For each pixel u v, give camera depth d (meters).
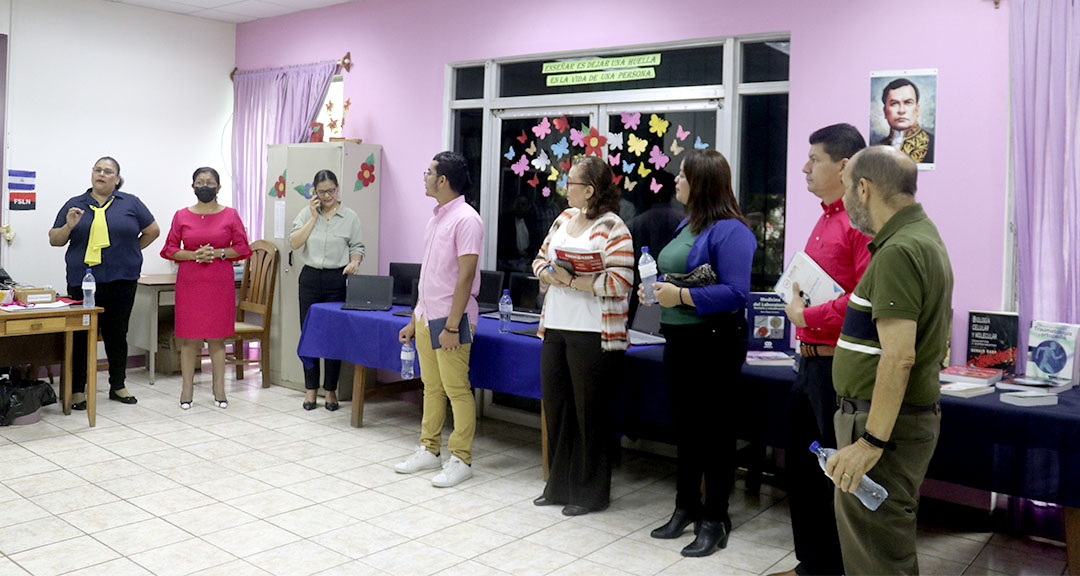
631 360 3.77
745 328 3.15
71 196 6.39
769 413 3.43
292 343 6.14
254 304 6.29
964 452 3.02
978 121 3.76
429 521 3.57
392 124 6.05
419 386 5.79
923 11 3.88
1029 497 2.90
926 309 2.04
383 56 6.10
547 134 5.34
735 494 4.11
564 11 5.14
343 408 5.66
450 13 5.69
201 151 7.15
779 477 4.38
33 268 6.22
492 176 5.60
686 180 3.15
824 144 2.63
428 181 3.96
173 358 6.57
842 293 2.48
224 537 3.33
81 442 4.63
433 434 4.28
